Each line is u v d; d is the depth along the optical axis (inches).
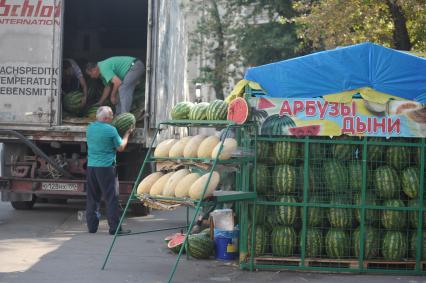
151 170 467.8
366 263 286.7
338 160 290.7
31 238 372.2
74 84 510.0
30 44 445.7
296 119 287.0
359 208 287.1
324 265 289.4
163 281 269.3
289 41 891.4
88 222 394.3
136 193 292.8
